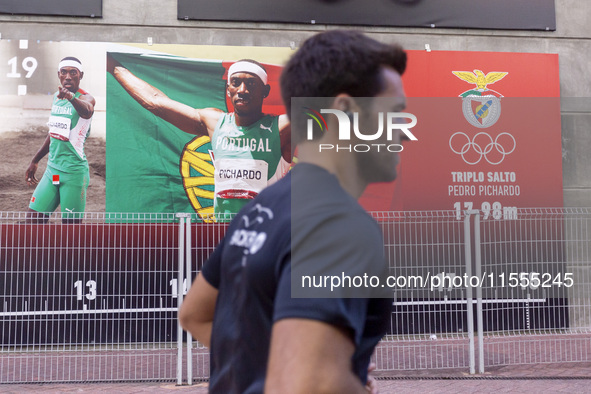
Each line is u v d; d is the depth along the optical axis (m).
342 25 8.65
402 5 8.74
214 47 8.43
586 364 6.69
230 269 1.02
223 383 0.98
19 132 7.99
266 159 8.41
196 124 8.32
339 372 0.72
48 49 8.12
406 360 6.78
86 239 7.77
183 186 8.23
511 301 7.61
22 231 7.72
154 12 8.39
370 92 0.92
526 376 6.12
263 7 8.50
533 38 9.09
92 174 8.08
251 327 0.91
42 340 7.61
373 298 0.85
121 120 8.20
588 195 9.00
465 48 8.90
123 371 6.50
